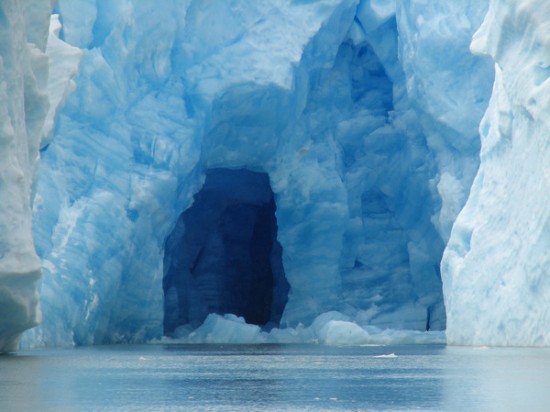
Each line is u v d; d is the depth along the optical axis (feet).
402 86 420.77
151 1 359.05
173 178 364.58
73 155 335.47
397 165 429.79
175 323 441.27
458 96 372.99
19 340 255.91
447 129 373.81
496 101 299.58
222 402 99.40
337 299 428.56
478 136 369.50
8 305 198.18
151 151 362.74
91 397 104.99
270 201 497.87
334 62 435.12
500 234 281.95
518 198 269.64
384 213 443.73
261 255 515.09
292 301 433.89
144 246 361.92
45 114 230.27
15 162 199.00
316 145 428.97
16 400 100.53
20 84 208.95
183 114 379.76
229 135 406.41
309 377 144.15
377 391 113.91
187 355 244.01
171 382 131.75
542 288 247.29
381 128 432.66
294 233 429.38
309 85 421.59
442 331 392.68
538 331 248.93
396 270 436.35
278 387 121.49
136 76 370.53
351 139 440.04
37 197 290.97
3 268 190.49
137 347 312.91
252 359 217.15
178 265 470.39
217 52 392.06
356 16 423.64
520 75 262.88
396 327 423.64
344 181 435.12
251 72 386.32
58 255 306.76
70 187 329.72
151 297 371.56
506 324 266.98
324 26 405.18
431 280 424.87
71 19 335.26
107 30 344.28
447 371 156.15
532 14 255.09
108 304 337.93
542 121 249.75
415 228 426.10
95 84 337.72
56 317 299.17
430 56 375.25
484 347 267.80
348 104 438.40
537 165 255.09
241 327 407.64
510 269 269.64
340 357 226.99
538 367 164.35
